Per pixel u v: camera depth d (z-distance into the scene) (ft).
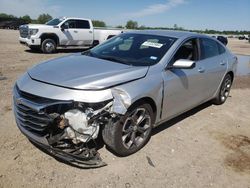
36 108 11.41
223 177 12.89
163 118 15.35
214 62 19.66
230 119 20.06
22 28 52.31
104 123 12.28
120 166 12.80
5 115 17.20
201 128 17.94
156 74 14.14
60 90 11.69
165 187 11.78
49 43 50.37
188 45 17.07
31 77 12.98
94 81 12.01
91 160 12.05
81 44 55.42
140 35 17.42
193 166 13.48
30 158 12.80
